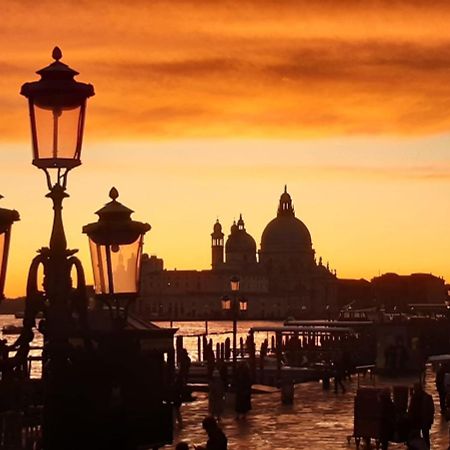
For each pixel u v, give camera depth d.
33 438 27.95
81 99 19.06
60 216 19.58
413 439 43.44
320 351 140.75
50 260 19.52
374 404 54.03
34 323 19.55
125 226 20.95
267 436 59.88
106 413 20.56
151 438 23.56
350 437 56.50
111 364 20.80
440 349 145.50
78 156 19.14
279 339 117.00
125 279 21.17
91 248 21.55
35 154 19.00
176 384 66.62
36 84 18.81
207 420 33.28
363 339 136.00
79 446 20.16
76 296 20.09
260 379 114.81
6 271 18.50
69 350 19.67
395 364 111.81
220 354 137.50
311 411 75.62
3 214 18.23
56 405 20.03
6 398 21.25
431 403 48.75
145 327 38.56
